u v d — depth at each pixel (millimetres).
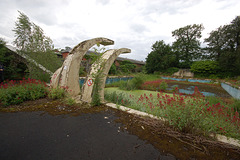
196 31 24531
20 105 3195
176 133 2045
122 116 2760
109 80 10688
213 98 5023
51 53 6523
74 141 1778
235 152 1646
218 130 2143
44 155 1468
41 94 3910
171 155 1543
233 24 17719
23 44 6008
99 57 3508
